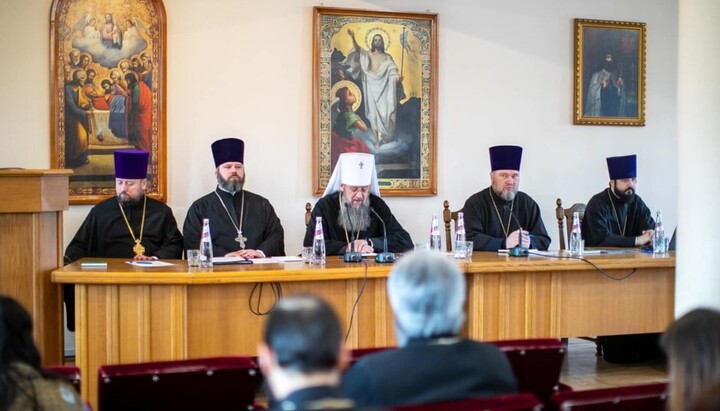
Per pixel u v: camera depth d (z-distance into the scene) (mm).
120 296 3988
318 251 4488
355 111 6527
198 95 6188
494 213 6281
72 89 5938
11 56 5816
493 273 4496
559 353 2654
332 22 6445
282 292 4180
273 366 1462
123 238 5691
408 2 6648
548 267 4547
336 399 1410
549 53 6996
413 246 5629
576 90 7035
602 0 7121
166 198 6121
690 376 1551
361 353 2490
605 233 6520
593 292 4727
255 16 6289
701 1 3812
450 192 6789
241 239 5699
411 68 6645
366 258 4746
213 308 4082
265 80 6328
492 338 4512
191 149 6188
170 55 6133
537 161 6996
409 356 1919
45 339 3936
